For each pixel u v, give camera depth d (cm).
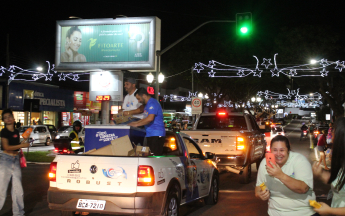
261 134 1343
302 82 3700
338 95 3541
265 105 7981
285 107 13575
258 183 396
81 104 4200
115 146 602
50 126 3028
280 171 350
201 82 3769
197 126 1256
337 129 326
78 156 572
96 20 2091
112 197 535
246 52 3653
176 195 611
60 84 4047
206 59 3519
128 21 2050
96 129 656
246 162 1071
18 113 3288
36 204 830
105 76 2106
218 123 1246
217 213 758
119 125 650
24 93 3294
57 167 577
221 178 1263
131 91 792
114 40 2069
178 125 3269
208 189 814
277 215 381
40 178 1231
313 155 2175
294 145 3106
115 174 546
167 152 707
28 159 1761
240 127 1224
